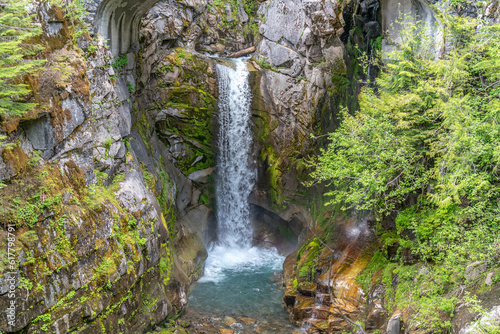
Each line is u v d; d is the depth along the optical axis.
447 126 8.80
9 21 6.29
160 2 16.84
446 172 9.12
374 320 9.71
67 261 7.41
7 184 6.73
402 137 9.77
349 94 17.12
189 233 15.80
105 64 10.39
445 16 9.71
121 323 8.80
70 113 8.17
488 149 7.95
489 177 8.15
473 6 9.96
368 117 10.19
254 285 14.36
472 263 8.12
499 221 8.08
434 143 9.14
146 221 10.34
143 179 11.94
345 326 10.31
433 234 9.40
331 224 14.94
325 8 16.77
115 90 11.09
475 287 7.76
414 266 10.00
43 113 7.37
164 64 16.70
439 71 9.17
